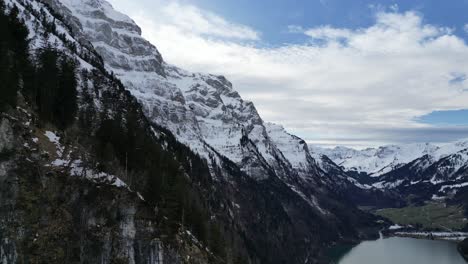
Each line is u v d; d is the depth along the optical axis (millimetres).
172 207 106625
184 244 101375
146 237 92312
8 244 74312
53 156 90438
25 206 78625
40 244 77250
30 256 75312
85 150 100375
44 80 106500
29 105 100062
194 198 140625
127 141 118375
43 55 121750
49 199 82312
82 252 81500
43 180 83750
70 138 101500
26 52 113562
